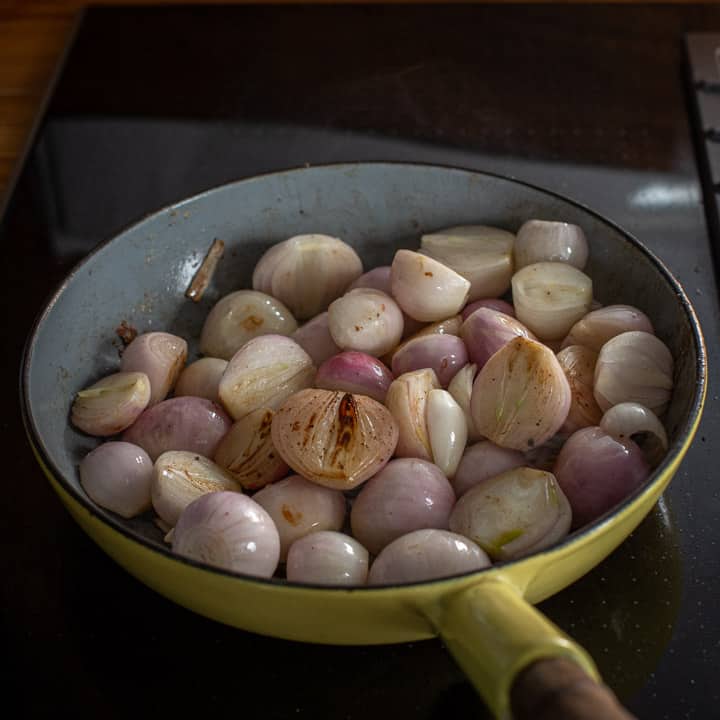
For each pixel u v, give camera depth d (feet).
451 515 1.47
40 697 1.41
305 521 1.47
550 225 1.78
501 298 1.87
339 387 1.62
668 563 1.54
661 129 2.39
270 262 1.86
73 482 1.59
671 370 1.60
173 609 1.51
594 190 2.23
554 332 1.73
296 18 2.75
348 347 1.69
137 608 1.52
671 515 1.60
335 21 2.74
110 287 1.80
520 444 1.52
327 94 2.51
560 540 1.36
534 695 1.05
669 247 2.08
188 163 2.34
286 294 1.87
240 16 2.77
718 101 2.39
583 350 1.66
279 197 1.92
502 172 2.27
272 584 1.23
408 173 1.90
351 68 2.59
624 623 1.46
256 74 2.58
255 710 1.38
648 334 1.61
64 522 1.65
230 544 1.38
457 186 1.89
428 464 1.50
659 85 2.51
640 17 2.71
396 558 1.37
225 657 1.45
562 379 1.52
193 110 2.48
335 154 2.34
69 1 2.86
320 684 1.41
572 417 1.59
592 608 1.48
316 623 1.28
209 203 1.88
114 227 2.19
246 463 1.58
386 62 2.60
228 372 1.67
